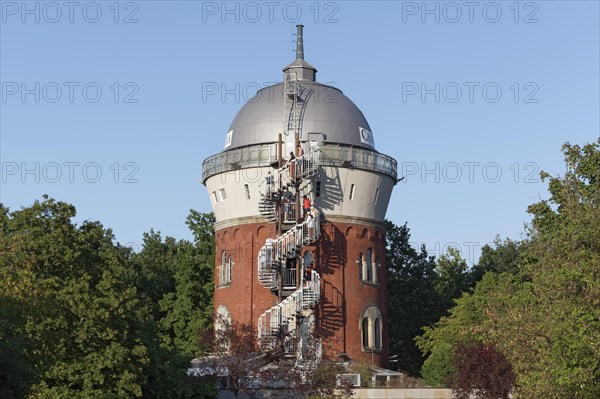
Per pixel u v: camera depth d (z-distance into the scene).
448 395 128.88
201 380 124.44
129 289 110.12
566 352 90.12
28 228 115.69
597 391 92.88
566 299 94.81
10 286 99.56
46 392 98.75
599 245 99.81
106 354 104.75
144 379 109.50
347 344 152.50
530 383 97.06
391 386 140.75
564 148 124.06
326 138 156.12
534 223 126.69
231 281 157.88
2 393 88.06
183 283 189.00
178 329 186.50
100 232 117.69
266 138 157.12
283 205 153.25
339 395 126.38
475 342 144.38
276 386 129.12
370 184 157.62
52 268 112.56
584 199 120.81
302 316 144.75
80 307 105.56
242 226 157.88
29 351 100.06
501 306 146.00
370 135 163.00
